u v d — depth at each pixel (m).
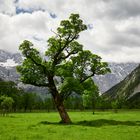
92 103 147.62
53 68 63.09
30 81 64.62
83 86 65.69
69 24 64.88
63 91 63.78
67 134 41.97
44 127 53.28
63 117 64.81
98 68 66.00
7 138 37.34
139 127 53.66
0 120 82.00
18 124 64.06
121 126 55.72
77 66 66.12
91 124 60.53
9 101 134.88
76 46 65.94
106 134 42.06
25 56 63.12
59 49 65.44
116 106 199.50
